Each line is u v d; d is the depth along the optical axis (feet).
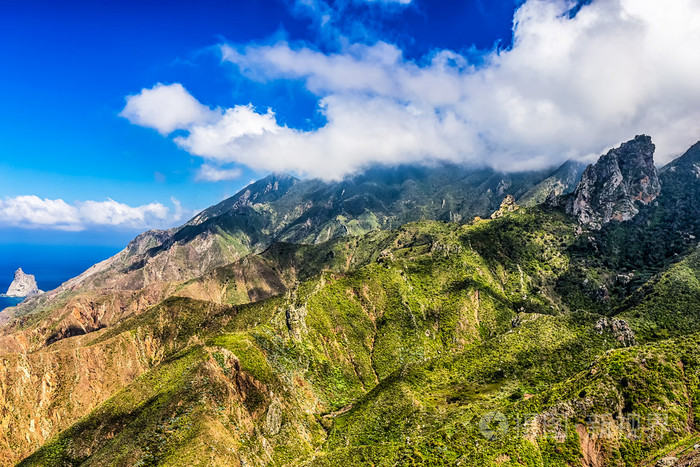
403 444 504.84
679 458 355.36
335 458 514.27
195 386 584.40
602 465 397.80
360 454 508.53
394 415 576.20
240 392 611.06
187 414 545.85
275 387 643.45
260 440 557.33
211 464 477.77
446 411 545.44
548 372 611.88
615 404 430.61
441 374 654.94
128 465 490.90
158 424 541.75
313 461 524.11
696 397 426.51
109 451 533.55
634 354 476.13
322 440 601.62
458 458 434.71
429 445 473.67
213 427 528.63
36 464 590.14
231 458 499.51
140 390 650.84
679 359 462.19
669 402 425.28
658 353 471.62
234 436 538.88
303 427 612.70
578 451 408.46
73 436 613.52
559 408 441.27
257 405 603.67
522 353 652.89
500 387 599.16
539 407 459.73
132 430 552.00
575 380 481.05
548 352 646.74
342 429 602.44
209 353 650.43
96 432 606.55
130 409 620.08
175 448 497.05
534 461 403.34
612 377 453.17
